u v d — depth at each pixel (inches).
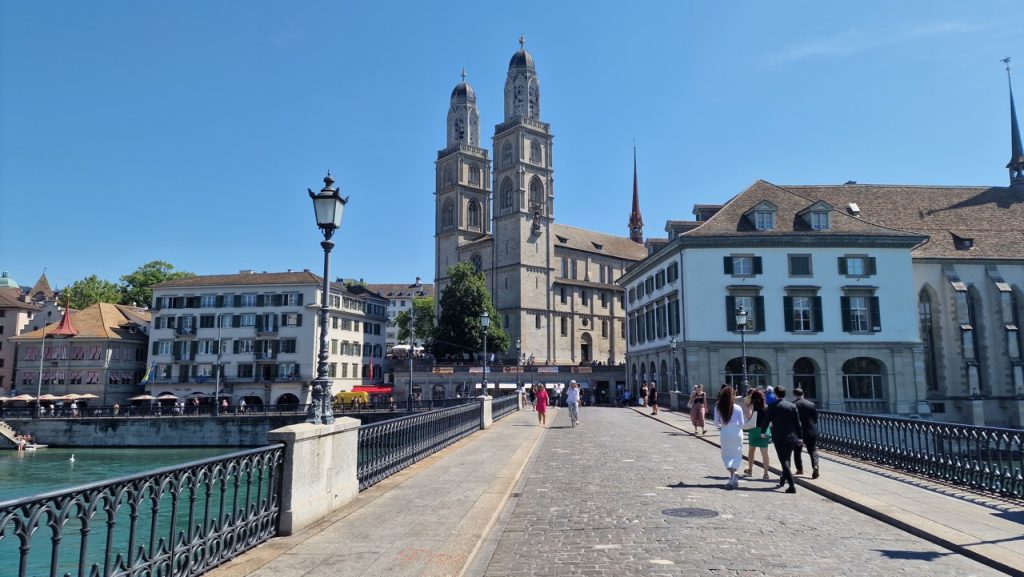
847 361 1877.5
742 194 2074.3
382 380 3784.5
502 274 3811.5
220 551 293.7
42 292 4606.3
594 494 511.8
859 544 352.5
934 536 358.3
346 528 370.3
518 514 438.9
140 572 236.8
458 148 4222.4
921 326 2055.9
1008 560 306.3
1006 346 1996.8
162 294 3287.4
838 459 751.1
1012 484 467.5
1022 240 2135.8
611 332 4222.4
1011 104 2571.4
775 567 306.7
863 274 1894.7
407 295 6525.6
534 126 3900.1
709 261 1904.5
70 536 810.8
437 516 403.9
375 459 534.6
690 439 978.7
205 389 3171.8
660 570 302.4
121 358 3275.1
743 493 516.7
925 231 2156.7
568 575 298.0
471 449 799.7
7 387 3540.8
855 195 2281.0
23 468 1818.4
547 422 1346.0
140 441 2333.9
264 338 3169.3
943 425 565.0
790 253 1900.8
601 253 4293.8
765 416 599.8
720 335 1871.3
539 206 3843.5
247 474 322.0
